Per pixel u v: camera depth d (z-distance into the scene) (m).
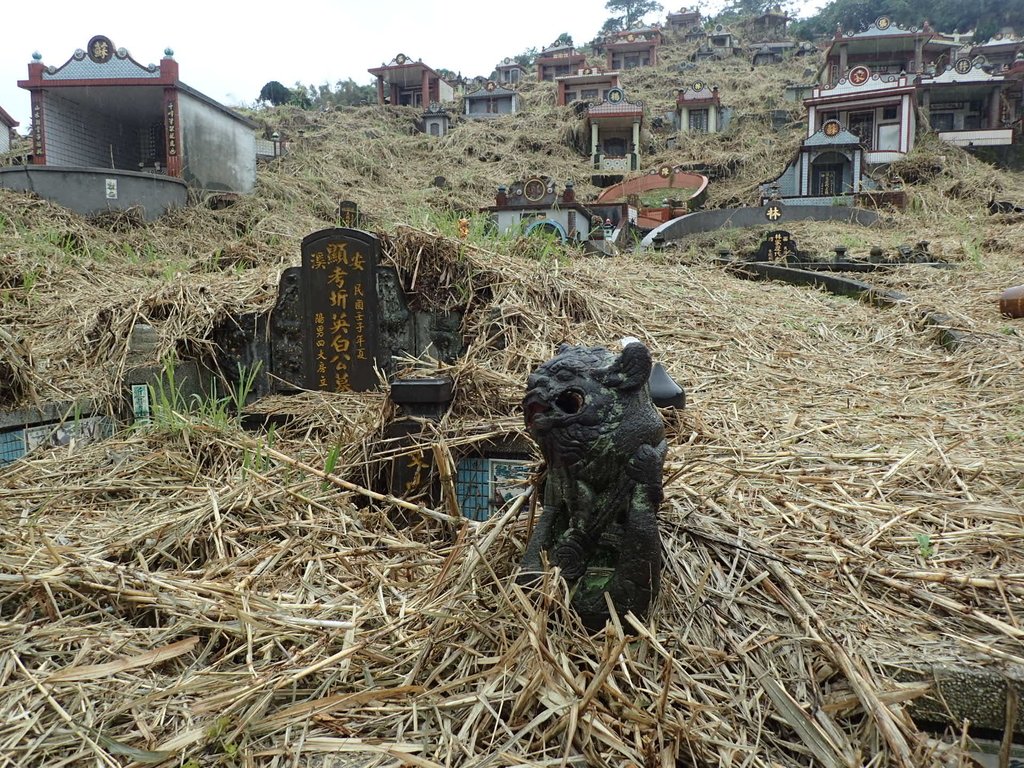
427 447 4.28
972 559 3.31
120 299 7.42
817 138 27.75
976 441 4.80
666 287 9.04
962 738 2.35
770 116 40.97
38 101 19.52
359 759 2.31
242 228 17.73
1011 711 2.39
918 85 34.75
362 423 5.06
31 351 6.57
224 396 6.78
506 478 4.36
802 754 2.37
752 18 66.81
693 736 2.30
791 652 2.68
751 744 2.38
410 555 3.69
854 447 4.73
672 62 55.25
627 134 38.16
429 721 2.46
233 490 4.23
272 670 2.73
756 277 11.52
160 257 13.63
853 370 6.87
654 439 2.84
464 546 3.40
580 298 7.01
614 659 2.42
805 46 54.72
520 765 2.25
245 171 22.41
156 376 6.14
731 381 6.29
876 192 23.77
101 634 2.94
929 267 12.01
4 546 3.60
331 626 2.97
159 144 23.08
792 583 3.01
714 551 3.30
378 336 6.48
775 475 4.14
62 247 12.10
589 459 2.78
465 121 41.94
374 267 6.40
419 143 35.78
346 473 4.50
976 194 26.20
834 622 2.85
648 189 31.09
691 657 2.69
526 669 2.56
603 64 56.69
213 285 7.45
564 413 2.78
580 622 2.77
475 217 8.95
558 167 34.84
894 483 4.14
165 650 2.81
